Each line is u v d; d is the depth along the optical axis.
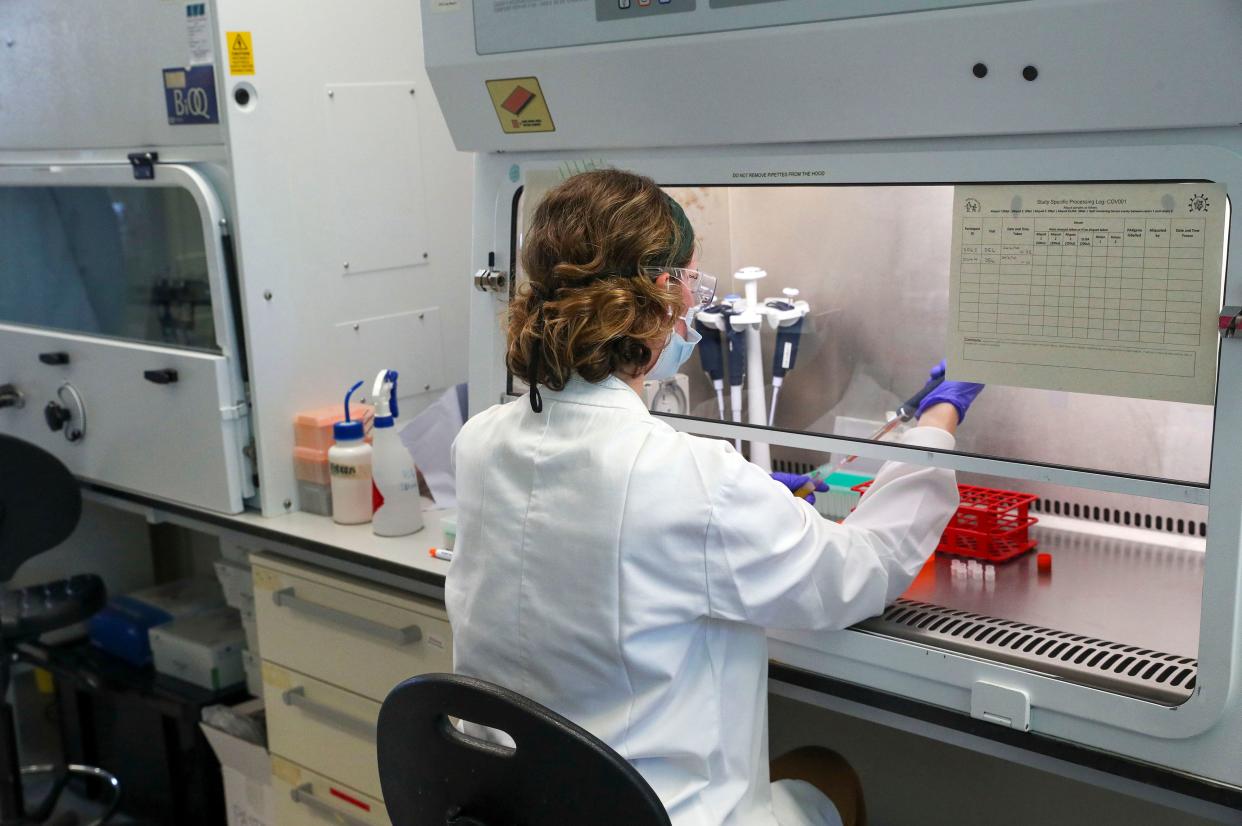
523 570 1.30
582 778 1.10
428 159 2.46
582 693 1.29
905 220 1.66
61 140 2.49
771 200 1.78
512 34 1.65
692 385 1.85
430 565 1.97
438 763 1.20
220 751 2.56
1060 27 1.20
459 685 1.13
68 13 2.37
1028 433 1.57
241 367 2.27
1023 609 1.55
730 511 1.24
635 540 1.23
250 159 2.16
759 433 1.73
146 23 2.21
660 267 1.29
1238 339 1.20
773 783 1.57
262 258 2.20
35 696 3.24
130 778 2.89
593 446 1.27
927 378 1.70
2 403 2.75
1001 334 1.42
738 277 1.84
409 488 2.14
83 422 2.58
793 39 1.39
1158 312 1.29
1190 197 1.24
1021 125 1.31
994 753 1.45
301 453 2.30
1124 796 1.94
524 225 1.83
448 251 2.55
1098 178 1.29
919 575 1.70
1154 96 1.20
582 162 1.73
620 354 1.29
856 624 1.52
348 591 2.09
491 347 1.90
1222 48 1.13
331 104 2.27
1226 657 1.23
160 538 3.37
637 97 1.58
